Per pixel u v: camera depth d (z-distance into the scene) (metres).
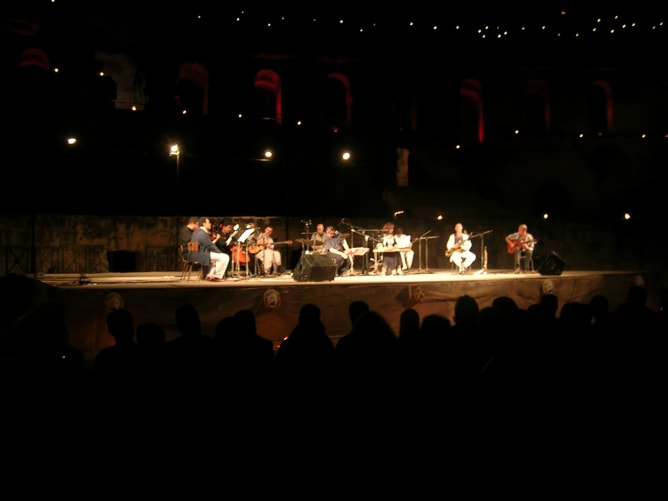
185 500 3.48
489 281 13.64
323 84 30.09
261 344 4.76
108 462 3.73
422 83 28.05
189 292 11.25
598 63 28.61
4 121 20.42
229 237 14.73
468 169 26.61
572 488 3.31
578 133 28.48
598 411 3.74
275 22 26.00
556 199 28.03
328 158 24.47
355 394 3.81
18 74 22.77
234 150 23.17
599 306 6.64
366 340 4.06
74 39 23.41
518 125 28.69
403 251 16.14
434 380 3.87
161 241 20.16
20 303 13.98
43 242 18.89
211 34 25.44
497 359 3.55
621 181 27.41
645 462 3.51
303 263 12.58
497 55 28.22
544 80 28.84
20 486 3.54
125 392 4.03
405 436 3.60
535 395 3.42
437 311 13.05
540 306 5.99
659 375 4.20
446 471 3.42
